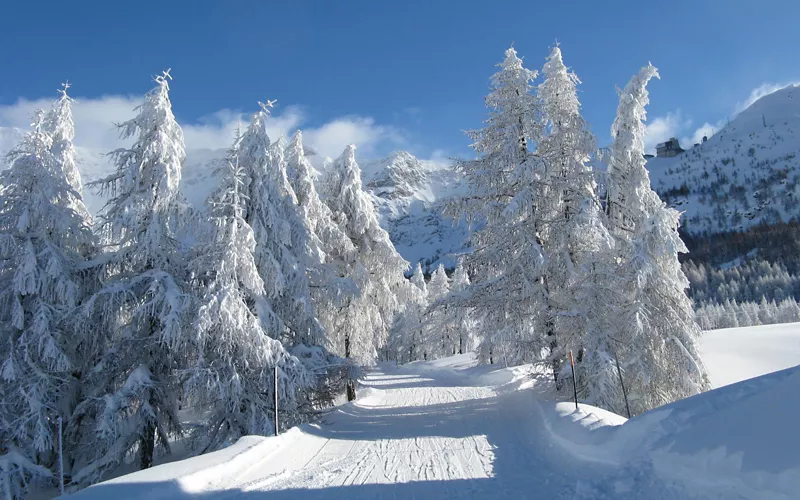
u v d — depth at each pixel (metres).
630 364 14.27
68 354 14.35
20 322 12.83
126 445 12.94
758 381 6.18
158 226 13.98
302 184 20.44
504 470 7.43
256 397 14.20
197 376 12.92
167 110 14.61
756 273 134.12
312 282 17.86
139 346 14.12
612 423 8.84
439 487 6.72
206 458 8.34
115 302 13.46
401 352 71.88
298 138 20.97
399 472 7.71
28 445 13.06
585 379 14.41
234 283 13.53
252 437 9.93
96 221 14.33
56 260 13.31
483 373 29.25
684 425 6.16
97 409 13.18
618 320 14.89
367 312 22.48
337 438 11.10
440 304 16.39
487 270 16.41
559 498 5.74
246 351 13.53
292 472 8.03
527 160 15.38
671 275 16.02
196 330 12.76
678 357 14.88
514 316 15.55
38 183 13.91
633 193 17.12
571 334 14.70
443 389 22.81
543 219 16.09
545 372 15.77
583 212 14.49
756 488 4.35
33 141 14.25
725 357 31.97
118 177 14.41
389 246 23.31
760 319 94.19
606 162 16.23
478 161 16.86
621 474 5.93
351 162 23.72
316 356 15.45
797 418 4.74
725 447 5.05
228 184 14.95
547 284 15.96
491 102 16.75
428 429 11.67
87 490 6.41
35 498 12.73
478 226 16.84
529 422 11.21
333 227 21.30
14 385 13.09
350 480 7.37
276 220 15.95
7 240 12.96
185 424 14.90
